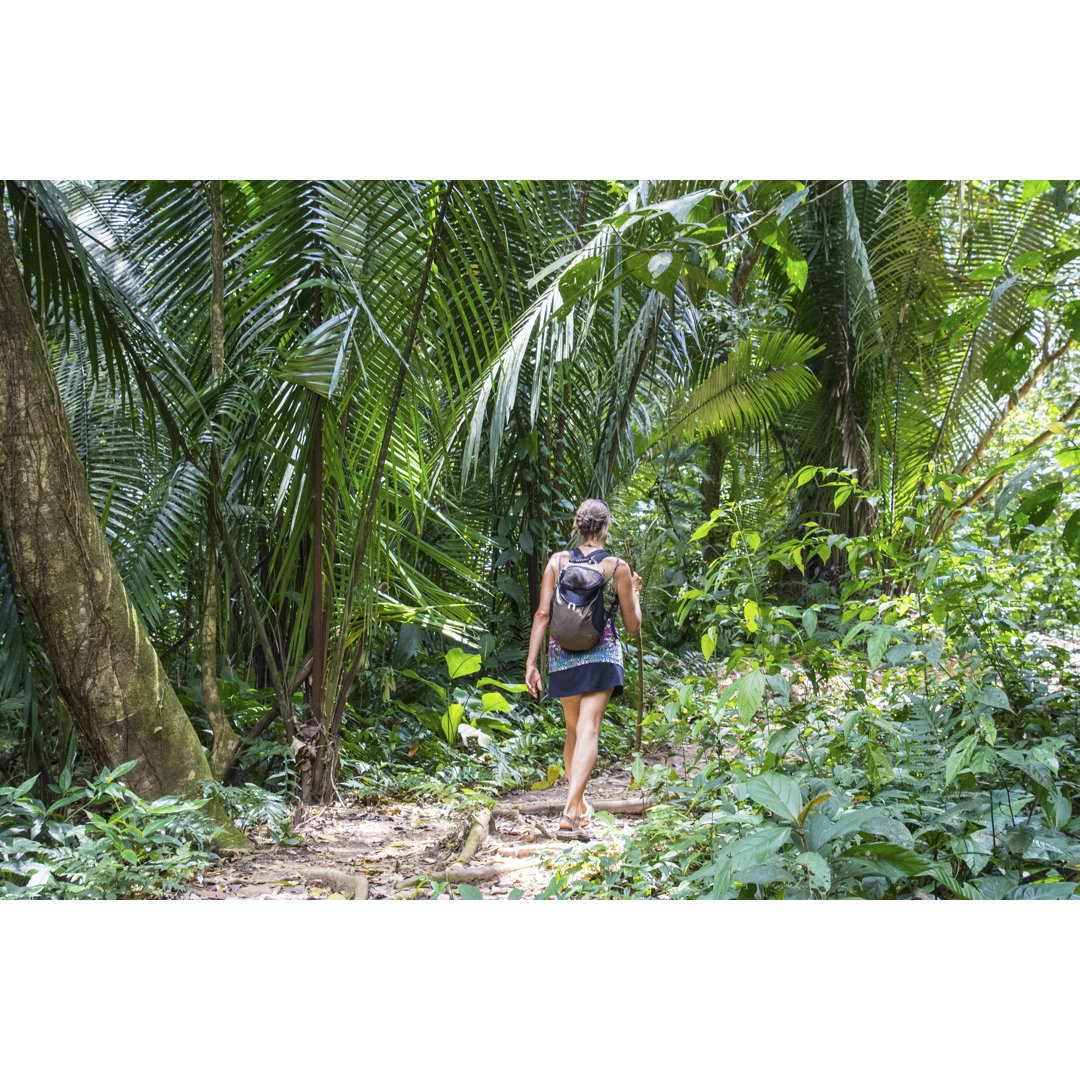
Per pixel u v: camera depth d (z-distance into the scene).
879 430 9.61
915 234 8.41
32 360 3.65
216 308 4.50
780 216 2.84
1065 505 4.21
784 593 10.09
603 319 6.77
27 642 4.33
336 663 5.10
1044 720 3.08
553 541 7.90
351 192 4.50
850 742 3.00
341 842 4.30
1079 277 3.56
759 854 2.07
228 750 4.58
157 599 4.79
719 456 12.25
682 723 3.73
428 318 4.70
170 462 5.05
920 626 3.19
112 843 3.22
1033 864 2.61
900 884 2.63
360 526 4.91
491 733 6.47
